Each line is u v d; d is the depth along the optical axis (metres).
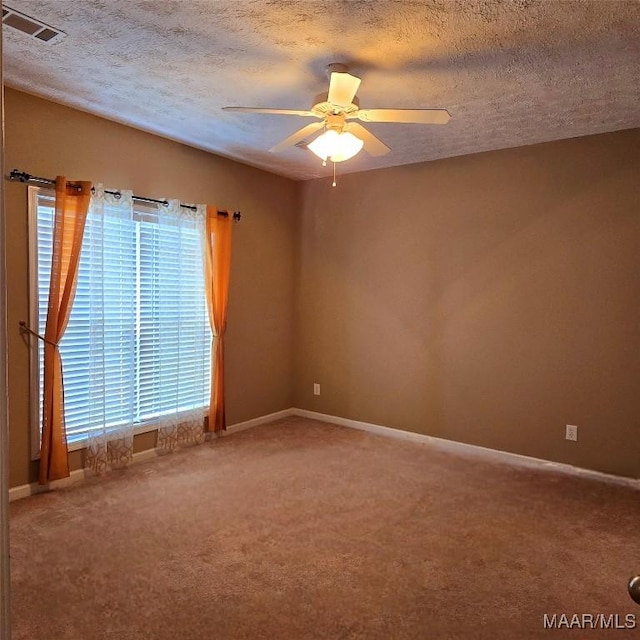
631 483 3.57
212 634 1.99
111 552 2.58
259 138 3.99
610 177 3.62
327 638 1.97
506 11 2.16
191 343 4.27
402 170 4.63
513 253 4.05
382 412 4.82
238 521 2.94
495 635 2.00
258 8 2.17
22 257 3.20
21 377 3.23
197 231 4.25
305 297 5.32
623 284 3.59
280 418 5.29
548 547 2.68
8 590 0.66
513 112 3.30
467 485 3.53
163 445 4.08
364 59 2.62
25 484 3.26
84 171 3.50
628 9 2.13
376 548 2.65
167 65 2.74
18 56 2.66
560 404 3.87
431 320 4.50
